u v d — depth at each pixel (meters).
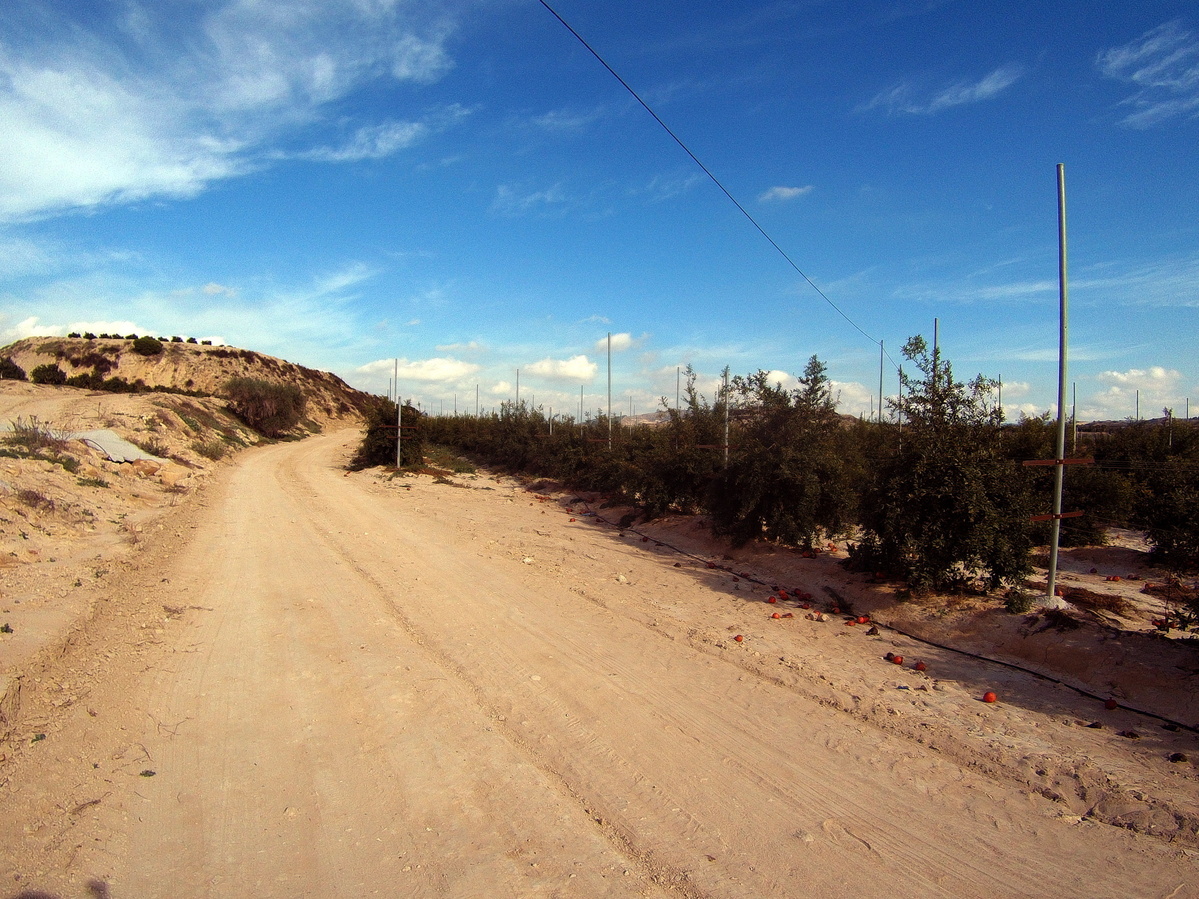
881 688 7.82
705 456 19.69
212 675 7.66
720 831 4.89
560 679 7.91
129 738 6.05
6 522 12.77
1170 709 7.05
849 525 15.09
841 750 6.27
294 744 6.09
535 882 4.22
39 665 7.28
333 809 5.05
